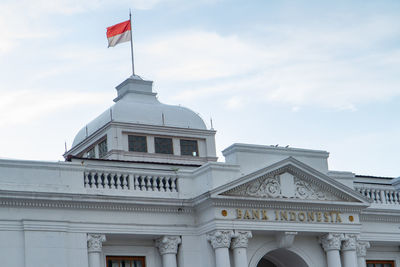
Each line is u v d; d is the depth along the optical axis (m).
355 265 38.69
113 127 47.81
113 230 34.31
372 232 41.41
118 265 35.19
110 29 52.88
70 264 33.00
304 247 38.50
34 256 32.22
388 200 42.62
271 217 36.78
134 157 47.72
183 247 35.88
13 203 32.31
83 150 50.81
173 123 49.94
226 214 35.62
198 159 49.94
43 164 33.59
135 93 51.81
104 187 34.84
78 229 33.56
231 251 35.88
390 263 43.06
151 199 35.22
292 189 37.59
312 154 39.59
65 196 33.19
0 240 31.80
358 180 46.97
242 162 37.09
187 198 36.34
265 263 41.19
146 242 36.09
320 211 38.28
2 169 32.72
